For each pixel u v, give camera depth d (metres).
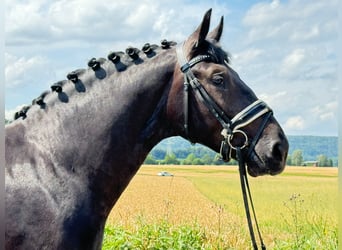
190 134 3.19
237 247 8.00
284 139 3.16
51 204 2.88
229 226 9.08
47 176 2.94
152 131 3.16
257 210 16.14
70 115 3.07
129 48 3.20
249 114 3.11
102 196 3.04
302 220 8.40
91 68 3.19
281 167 3.12
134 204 15.08
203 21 3.10
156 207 13.31
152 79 3.14
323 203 10.52
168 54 3.21
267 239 9.42
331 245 6.98
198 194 22.25
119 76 3.15
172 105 3.15
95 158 3.02
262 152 3.10
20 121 3.15
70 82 3.18
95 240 2.98
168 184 27.92
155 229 7.38
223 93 3.10
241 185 3.18
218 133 3.13
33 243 2.82
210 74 3.10
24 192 2.88
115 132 3.06
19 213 2.84
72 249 2.85
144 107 3.13
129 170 3.12
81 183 2.98
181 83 3.13
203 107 3.11
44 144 3.02
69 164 2.98
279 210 15.97
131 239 6.97
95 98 3.10
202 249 7.20
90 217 2.96
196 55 3.16
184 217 11.23
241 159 3.13
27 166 2.96
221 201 17.95
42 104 3.15
